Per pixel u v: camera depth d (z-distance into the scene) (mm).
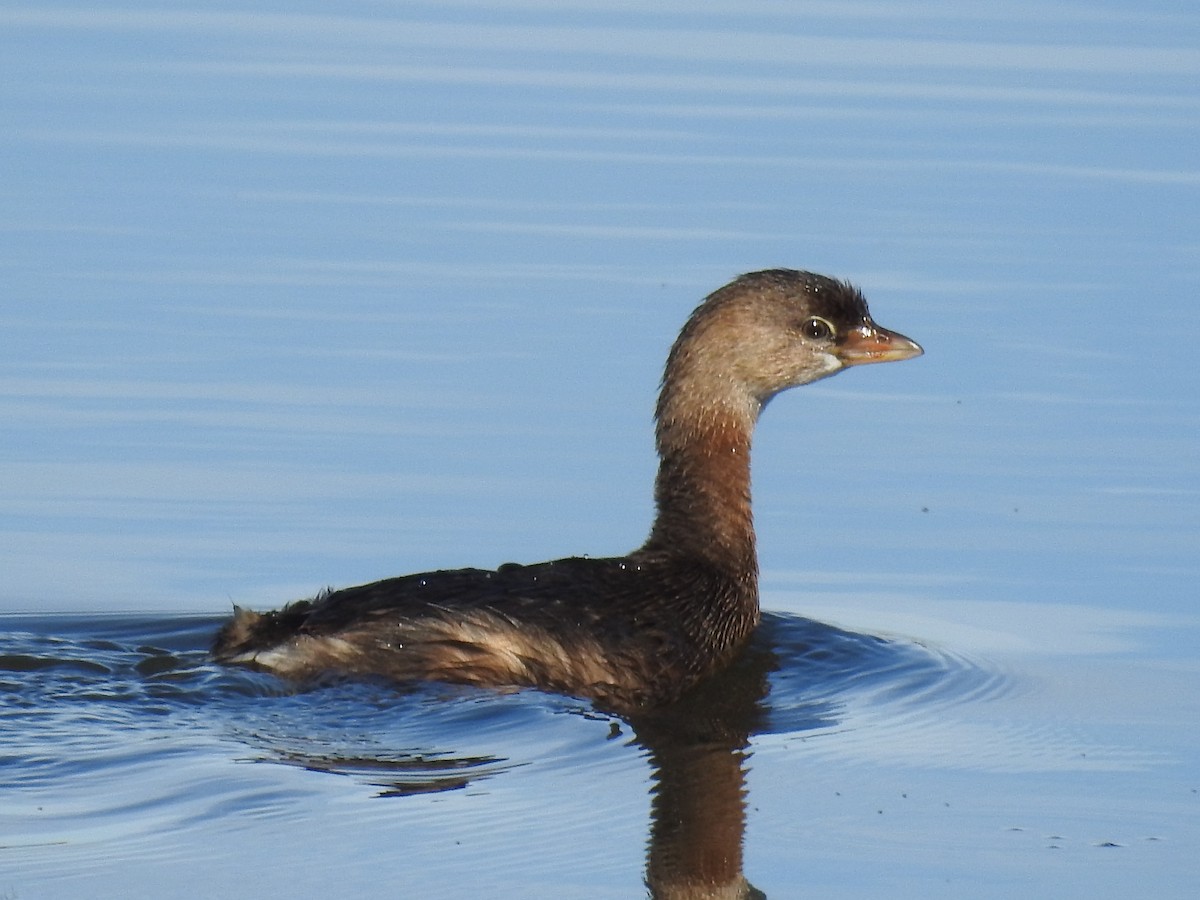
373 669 14609
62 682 14664
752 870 12430
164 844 12141
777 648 16594
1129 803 13508
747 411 17062
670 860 12367
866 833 13000
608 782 13570
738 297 17094
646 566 16344
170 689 14500
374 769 13398
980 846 12789
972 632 17125
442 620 14758
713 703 15414
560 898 11766
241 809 12656
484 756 13766
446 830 12562
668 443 17031
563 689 14844
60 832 12266
